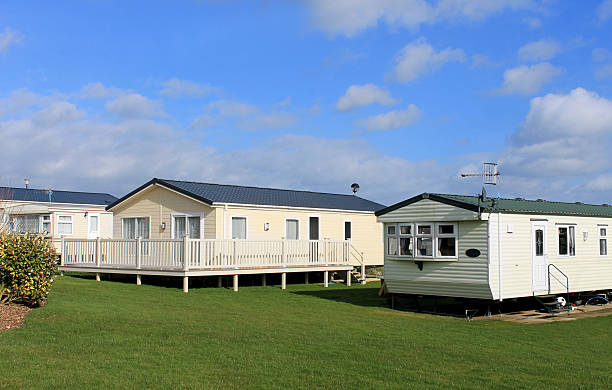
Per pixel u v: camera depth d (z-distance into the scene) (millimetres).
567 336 13266
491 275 15805
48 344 10578
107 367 9180
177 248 20344
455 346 11602
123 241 22172
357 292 22156
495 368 9844
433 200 16906
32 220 32688
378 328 13617
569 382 9062
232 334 12117
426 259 16938
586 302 19500
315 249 24344
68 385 8219
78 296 16719
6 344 10438
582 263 18875
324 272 25031
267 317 14742
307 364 9781
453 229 16547
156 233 25125
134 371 9008
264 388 8406
